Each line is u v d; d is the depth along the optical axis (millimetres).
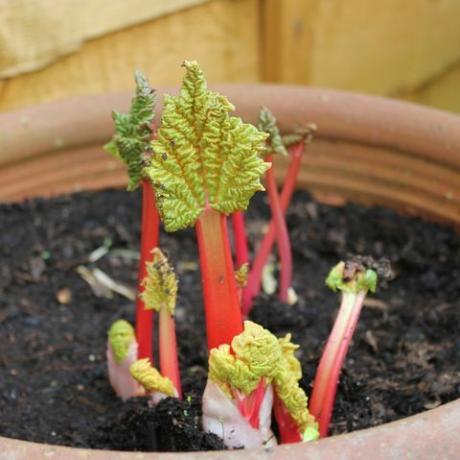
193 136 747
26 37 1281
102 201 1270
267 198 1302
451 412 721
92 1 1317
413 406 936
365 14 1655
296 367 838
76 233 1241
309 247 1224
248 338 773
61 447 702
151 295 848
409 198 1210
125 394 962
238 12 1496
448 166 1145
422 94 1878
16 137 1167
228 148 748
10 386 1014
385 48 1732
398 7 1711
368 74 1728
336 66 1655
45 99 1341
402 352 1027
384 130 1163
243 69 1551
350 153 1209
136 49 1396
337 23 1610
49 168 1226
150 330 917
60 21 1302
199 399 894
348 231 1229
